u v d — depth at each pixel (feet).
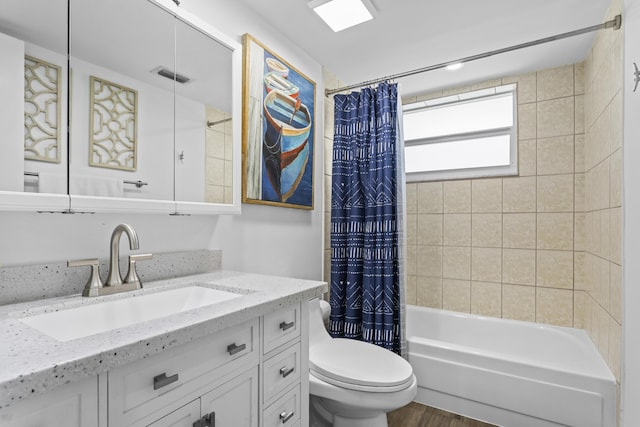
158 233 4.41
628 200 4.78
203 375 2.80
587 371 5.50
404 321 6.81
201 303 4.14
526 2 5.45
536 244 7.98
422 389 6.74
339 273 7.33
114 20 3.70
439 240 9.12
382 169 6.95
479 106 8.71
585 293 7.41
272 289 3.92
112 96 3.66
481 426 6.03
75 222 3.62
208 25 4.68
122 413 2.22
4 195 2.82
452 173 8.96
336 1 5.43
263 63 5.77
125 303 3.52
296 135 6.59
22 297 3.19
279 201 6.17
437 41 6.66
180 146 4.34
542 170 7.93
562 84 7.72
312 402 5.82
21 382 1.70
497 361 6.05
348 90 8.26
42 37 3.15
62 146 3.25
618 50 5.24
